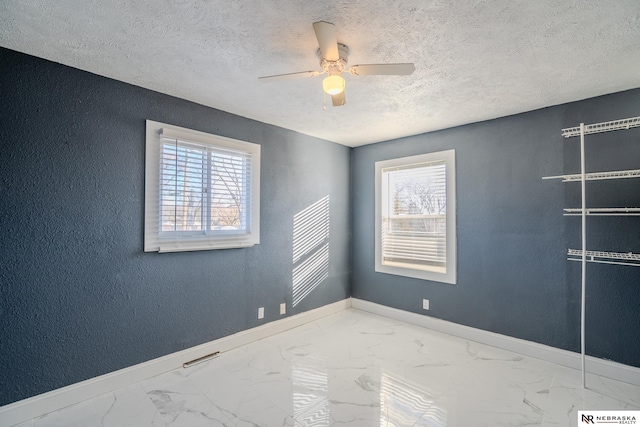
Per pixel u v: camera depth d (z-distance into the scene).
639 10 1.49
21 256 1.93
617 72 2.15
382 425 1.87
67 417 1.93
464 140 3.31
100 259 2.22
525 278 2.88
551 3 1.45
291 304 3.53
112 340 2.26
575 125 2.65
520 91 2.47
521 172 2.93
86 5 1.47
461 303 3.29
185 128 2.66
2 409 1.84
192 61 2.03
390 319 3.83
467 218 3.26
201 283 2.77
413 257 3.72
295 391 2.23
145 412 1.99
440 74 2.19
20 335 1.92
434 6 1.48
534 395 2.19
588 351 2.54
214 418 1.93
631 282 2.38
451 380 2.39
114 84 2.29
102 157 2.24
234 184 3.04
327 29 1.45
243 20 1.60
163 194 2.54
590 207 2.55
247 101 2.71
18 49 1.89
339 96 2.00
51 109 2.03
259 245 3.22
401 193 3.86
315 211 3.84
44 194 2.01
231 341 2.95
